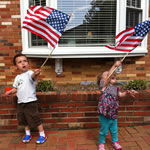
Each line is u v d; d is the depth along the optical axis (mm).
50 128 3129
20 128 3104
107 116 2357
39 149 2566
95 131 3059
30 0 3912
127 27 4066
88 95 3027
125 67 4320
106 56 3928
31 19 2447
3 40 4031
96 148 2572
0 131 3102
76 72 4234
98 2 3803
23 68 2650
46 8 2496
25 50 4031
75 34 3889
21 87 2600
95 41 3938
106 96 2395
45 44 4074
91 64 4223
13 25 3969
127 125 3193
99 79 2625
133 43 2531
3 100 2998
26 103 2621
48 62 4188
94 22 3867
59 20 2482
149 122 3203
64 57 3871
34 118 2658
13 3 3881
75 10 3797
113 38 3930
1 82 4230
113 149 2535
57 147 2605
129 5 3996
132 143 2668
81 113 3090
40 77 4227
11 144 2713
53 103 3041
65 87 4047
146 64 4340
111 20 3871
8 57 4113
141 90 3262
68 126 3131
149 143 2660
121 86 4039
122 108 3135
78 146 2627
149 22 2482
